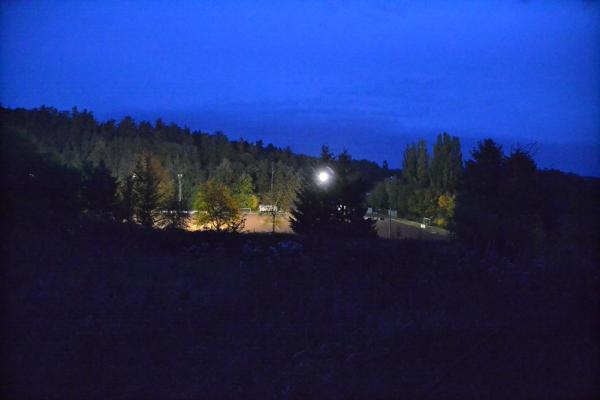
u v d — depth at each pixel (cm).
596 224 2020
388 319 802
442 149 4566
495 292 992
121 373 635
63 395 587
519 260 1270
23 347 691
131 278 1029
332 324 797
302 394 598
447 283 1042
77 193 2169
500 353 707
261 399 586
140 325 779
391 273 1108
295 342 738
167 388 605
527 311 866
